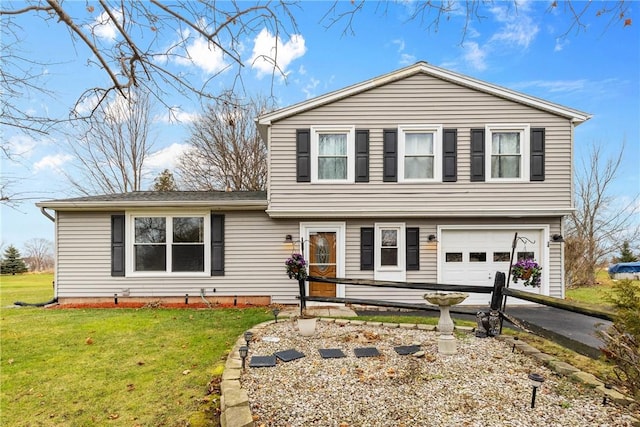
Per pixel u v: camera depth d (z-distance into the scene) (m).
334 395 3.32
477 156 8.98
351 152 9.03
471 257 9.12
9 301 10.27
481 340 5.01
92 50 3.37
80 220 9.05
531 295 4.58
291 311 8.16
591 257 14.23
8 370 4.41
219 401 3.51
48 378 4.16
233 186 20.81
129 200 9.02
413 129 9.03
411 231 9.11
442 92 9.05
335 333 5.53
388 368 3.97
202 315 7.61
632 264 14.71
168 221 9.17
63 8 3.26
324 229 9.17
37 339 5.71
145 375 4.21
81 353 5.02
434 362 4.12
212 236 9.16
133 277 9.05
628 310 2.62
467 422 2.81
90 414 3.35
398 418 2.89
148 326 6.57
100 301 9.02
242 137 20.66
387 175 8.99
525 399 3.17
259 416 2.95
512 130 8.99
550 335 4.43
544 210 8.86
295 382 3.62
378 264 9.05
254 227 9.21
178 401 3.56
